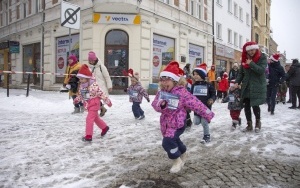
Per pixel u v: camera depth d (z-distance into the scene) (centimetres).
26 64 2269
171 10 1866
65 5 1038
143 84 1612
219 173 382
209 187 338
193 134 633
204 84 590
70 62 936
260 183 349
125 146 525
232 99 673
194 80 599
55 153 480
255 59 620
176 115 381
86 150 498
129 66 1573
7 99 1181
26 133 627
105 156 463
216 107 1194
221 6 2717
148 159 446
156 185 343
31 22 2148
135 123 763
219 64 2702
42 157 457
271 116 914
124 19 1556
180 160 396
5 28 2581
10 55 2486
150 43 1661
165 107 379
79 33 1650
